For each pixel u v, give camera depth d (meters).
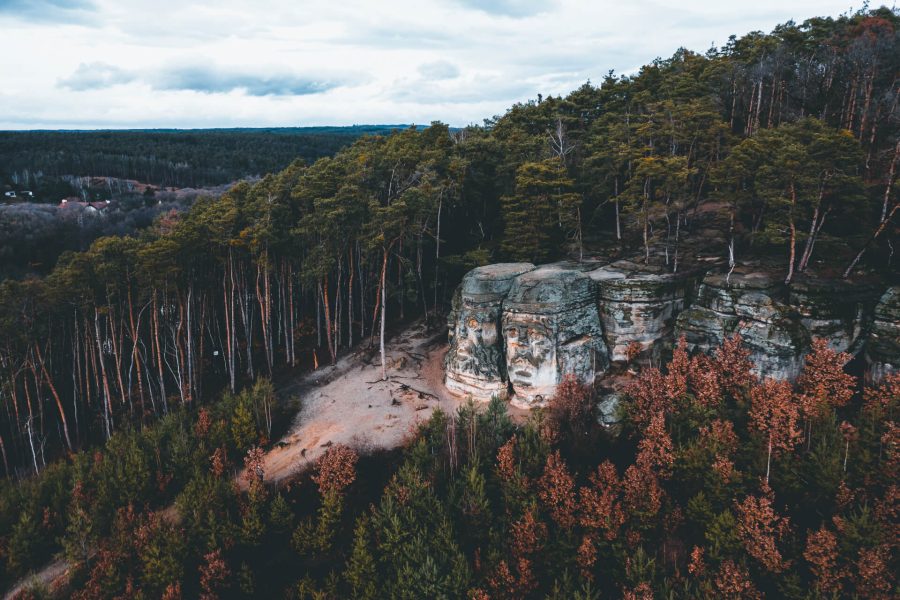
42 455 41.31
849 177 33.22
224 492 31.42
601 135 52.53
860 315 33.28
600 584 25.91
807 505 25.69
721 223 47.34
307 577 26.50
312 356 51.09
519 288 40.12
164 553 27.88
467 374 41.53
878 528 22.67
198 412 42.19
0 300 39.97
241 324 57.94
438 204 51.50
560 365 38.53
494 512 29.14
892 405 27.53
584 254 48.22
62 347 48.50
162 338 53.00
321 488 31.19
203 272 50.19
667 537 26.50
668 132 43.06
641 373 36.53
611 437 33.53
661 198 47.19
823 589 22.28
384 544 26.80
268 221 44.94
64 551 31.22
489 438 33.16
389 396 42.62
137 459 34.34
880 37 48.19
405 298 57.81
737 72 54.75
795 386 33.09
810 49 55.03
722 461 26.59
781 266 37.91
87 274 41.34
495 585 24.81
